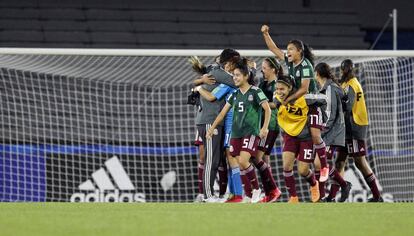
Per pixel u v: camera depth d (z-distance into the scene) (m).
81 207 21.91
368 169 32.12
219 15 59.28
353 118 31.50
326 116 28.59
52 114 39.16
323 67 30.58
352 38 58.84
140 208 21.55
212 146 28.50
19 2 57.56
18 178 37.28
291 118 28.11
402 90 38.50
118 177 38.25
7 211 19.92
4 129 37.94
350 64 31.64
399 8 62.28
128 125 39.88
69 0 58.69
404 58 38.12
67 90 39.72
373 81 38.59
